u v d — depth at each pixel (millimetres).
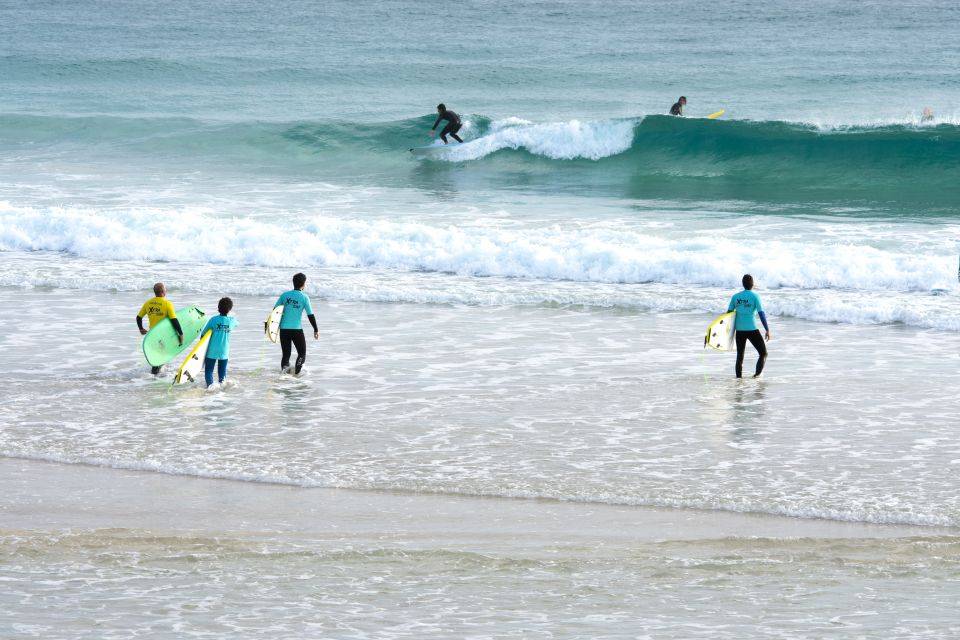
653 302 74562
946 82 195250
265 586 31703
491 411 52688
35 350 63875
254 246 90125
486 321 71312
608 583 32031
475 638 27781
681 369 60000
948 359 61312
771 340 66312
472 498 41500
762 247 85625
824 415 51688
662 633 28062
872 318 70375
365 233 91250
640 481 43000
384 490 42469
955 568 33156
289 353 59594
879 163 124312
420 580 32281
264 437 48906
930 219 99375
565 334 67875
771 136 129375
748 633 28047
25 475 44188
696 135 132000
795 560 34125
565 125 136000
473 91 196250
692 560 34125
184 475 44344
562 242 88062
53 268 86125
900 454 46000
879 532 37625
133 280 81188
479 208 106312
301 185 121188
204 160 137750
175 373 59750
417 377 58719
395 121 147625
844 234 92125
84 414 52375
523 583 32062
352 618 29203
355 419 51531
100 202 108375
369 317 72500
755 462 45188
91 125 152375
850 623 28672
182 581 32156
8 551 34906
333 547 35562
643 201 111562
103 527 38000
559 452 46688
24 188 116688
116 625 28578
